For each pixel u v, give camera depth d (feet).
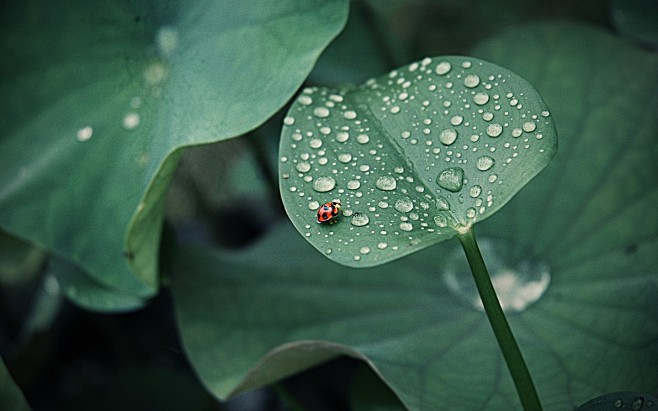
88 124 1.86
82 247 1.84
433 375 1.72
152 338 2.41
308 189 1.51
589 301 1.81
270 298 1.91
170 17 1.81
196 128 1.70
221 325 1.89
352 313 1.88
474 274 1.47
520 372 1.48
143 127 1.81
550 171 1.94
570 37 2.00
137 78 1.84
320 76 2.22
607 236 1.87
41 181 1.87
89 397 2.20
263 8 1.70
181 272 1.94
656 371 1.70
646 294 1.79
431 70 1.61
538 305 1.83
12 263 2.21
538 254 1.89
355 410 1.77
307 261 1.95
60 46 1.90
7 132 1.90
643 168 1.90
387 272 1.92
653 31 2.05
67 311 2.37
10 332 2.42
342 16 1.64
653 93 1.95
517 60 2.00
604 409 1.64
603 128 1.94
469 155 1.52
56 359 2.35
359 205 1.49
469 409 1.66
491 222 1.93
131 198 1.80
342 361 2.25
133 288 1.85
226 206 2.51
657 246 1.84
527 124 1.51
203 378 1.83
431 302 1.87
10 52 1.92
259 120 1.64
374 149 1.55
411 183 1.51
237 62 1.71
